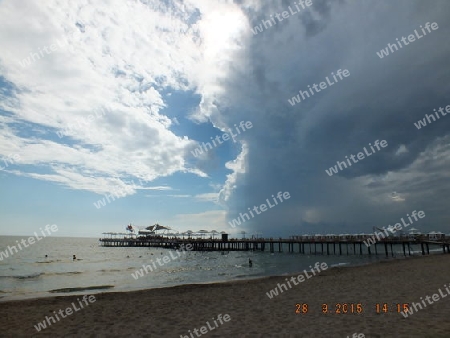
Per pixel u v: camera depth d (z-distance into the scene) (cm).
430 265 2272
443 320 784
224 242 7656
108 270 3300
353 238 5788
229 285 1770
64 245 10844
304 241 6288
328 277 1878
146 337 770
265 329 790
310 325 805
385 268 2262
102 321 942
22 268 3512
